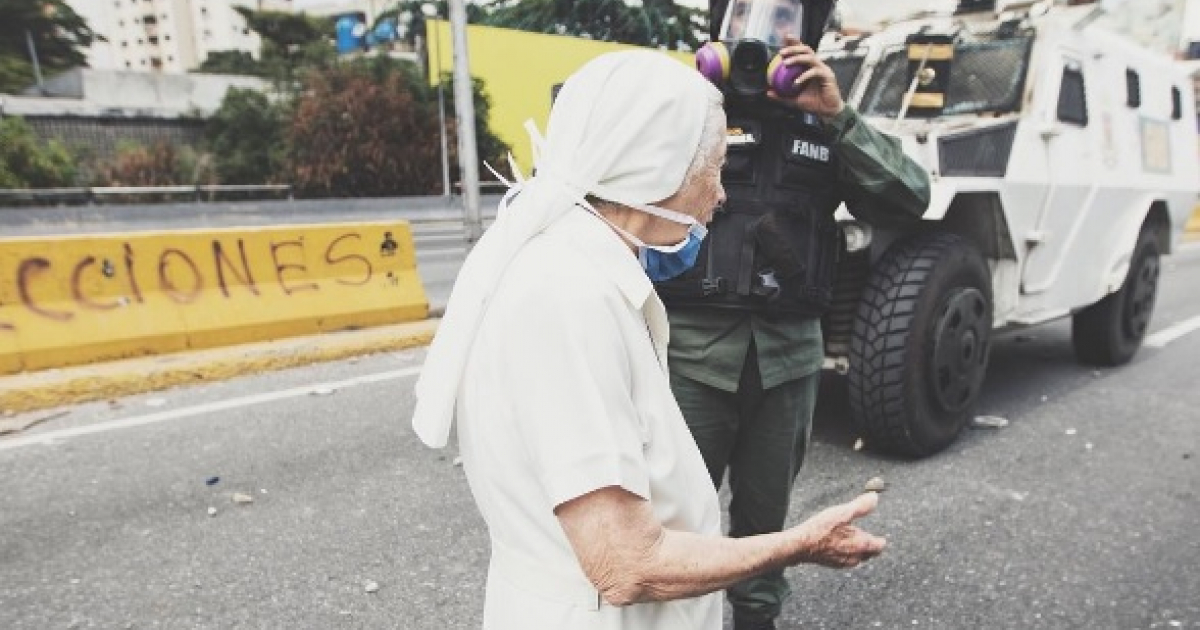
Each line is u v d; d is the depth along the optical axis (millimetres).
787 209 2027
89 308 4902
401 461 3834
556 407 998
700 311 2016
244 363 5094
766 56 1955
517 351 1024
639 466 1024
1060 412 4586
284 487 3537
